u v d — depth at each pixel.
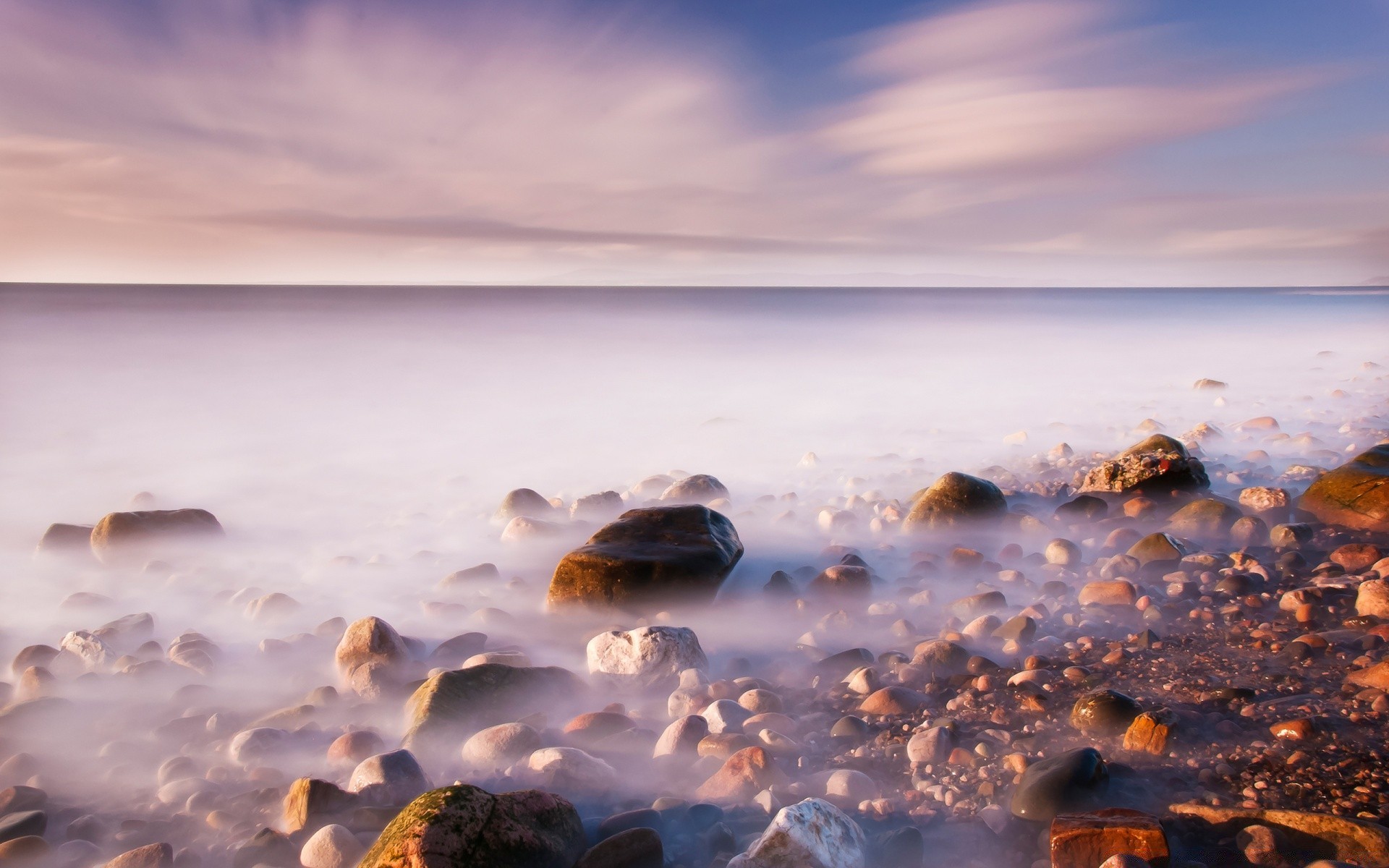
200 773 3.64
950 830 2.96
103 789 3.53
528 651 5.04
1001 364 23.70
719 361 25.61
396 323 45.19
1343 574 5.39
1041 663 4.38
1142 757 3.33
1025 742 3.51
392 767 3.28
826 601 5.60
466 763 3.58
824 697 4.20
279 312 55.66
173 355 26.89
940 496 7.25
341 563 6.84
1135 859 2.46
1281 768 3.12
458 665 4.76
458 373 22.75
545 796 2.79
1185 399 15.95
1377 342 28.50
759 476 10.19
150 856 2.88
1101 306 68.38
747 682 4.29
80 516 8.90
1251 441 10.99
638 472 10.73
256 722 4.09
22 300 71.88
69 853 3.02
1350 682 3.75
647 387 19.66
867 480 9.50
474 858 2.42
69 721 4.14
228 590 6.25
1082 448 11.35
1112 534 6.57
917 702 3.99
